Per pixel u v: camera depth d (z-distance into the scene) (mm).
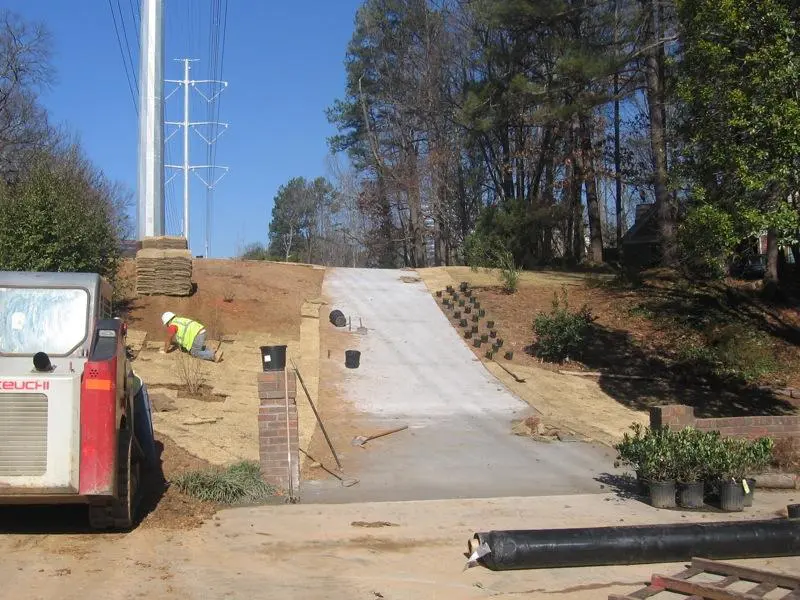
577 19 28516
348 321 21172
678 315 21609
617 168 35719
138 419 9055
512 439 13258
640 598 5770
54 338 7219
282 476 9695
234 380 15328
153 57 18172
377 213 54938
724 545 6883
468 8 34344
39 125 33312
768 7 12203
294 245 95812
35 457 6570
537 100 28859
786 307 22438
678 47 23938
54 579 5984
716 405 16625
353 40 50875
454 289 24922
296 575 6371
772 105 12125
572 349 19266
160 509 8203
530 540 6664
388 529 7965
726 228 12711
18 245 14648
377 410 15047
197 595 5762
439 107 44531
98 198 19500
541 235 33656
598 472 11234
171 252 20031
